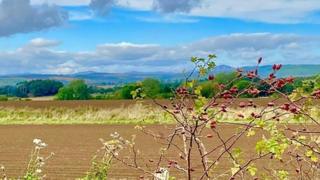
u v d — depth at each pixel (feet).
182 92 18.03
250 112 19.77
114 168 47.39
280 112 18.35
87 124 113.50
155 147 67.00
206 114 17.78
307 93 17.78
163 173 21.04
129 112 122.31
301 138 19.30
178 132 19.92
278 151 17.51
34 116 131.34
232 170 18.88
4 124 116.98
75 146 72.54
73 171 49.88
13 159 59.47
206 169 19.35
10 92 305.73
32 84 307.78
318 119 19.38
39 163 27.91
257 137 71.20
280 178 21.80
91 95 248.52
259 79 17.61
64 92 247.29
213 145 64.03
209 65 17.76
